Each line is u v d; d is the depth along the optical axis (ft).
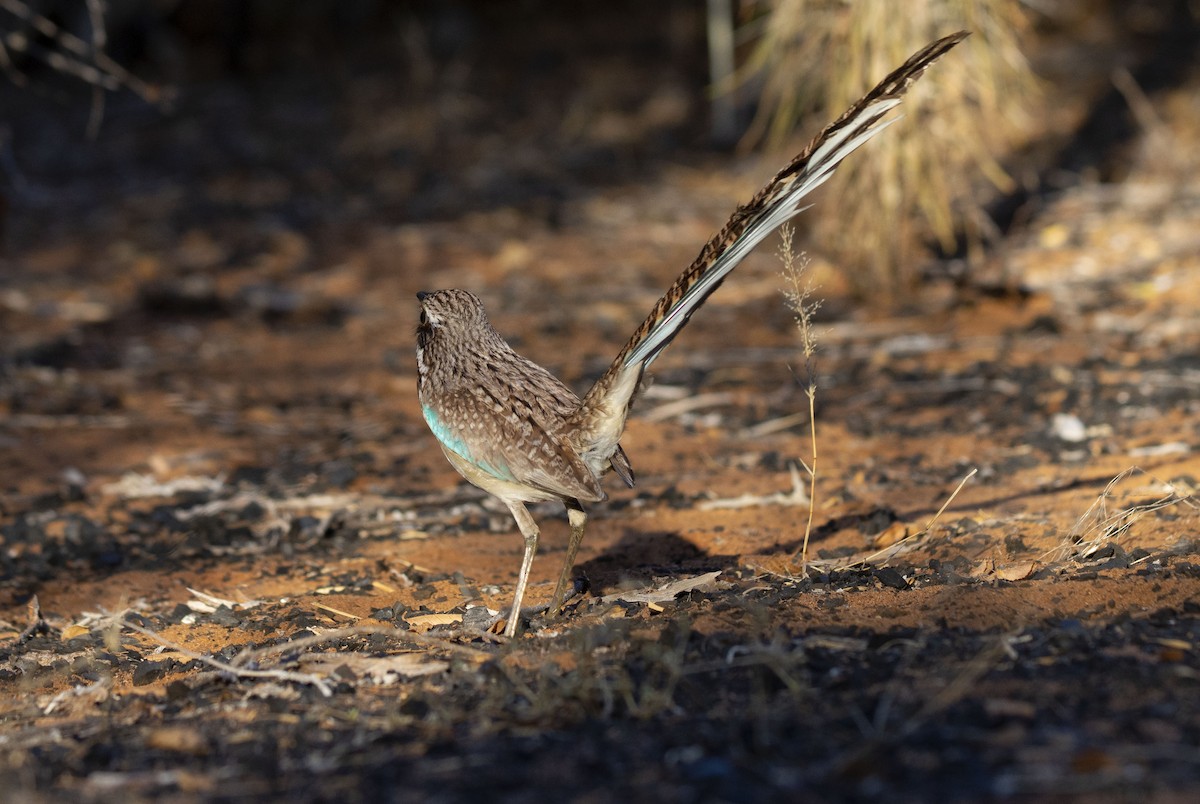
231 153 95.50
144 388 51.88
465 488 39.27
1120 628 22.21
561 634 24.91
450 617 27.25
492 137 97.66
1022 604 23.88
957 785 16.79
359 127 100.48
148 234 77.71
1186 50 97.35
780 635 22.50
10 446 44.73
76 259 73.00
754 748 18.38
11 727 22.54
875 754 17.65
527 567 25.94
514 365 26.91
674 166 88.63
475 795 17.57
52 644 28.04
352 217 81.25
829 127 22.77
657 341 23.97
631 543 33.32
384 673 23.32
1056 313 54.08
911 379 47.55
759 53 55.83
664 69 110.63
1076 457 37.22
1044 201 70.90
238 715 21.84
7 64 48.49
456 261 71.31
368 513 37.42
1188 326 50.60
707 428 44.11
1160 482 32.40
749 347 53.78
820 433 42.60
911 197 56.75
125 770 19.48
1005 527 30.86
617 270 68.08
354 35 124.67
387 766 18.88
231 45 114.21
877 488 36.27
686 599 26.81
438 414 26.50
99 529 36.81
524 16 129.39
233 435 46.03
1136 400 42.01
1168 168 74.08
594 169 89.40
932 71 53.88
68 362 55.11
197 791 18.43
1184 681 19.63
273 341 58.90
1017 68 54.34
